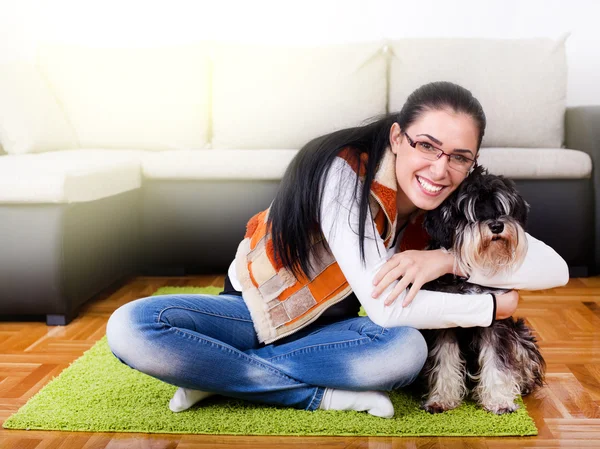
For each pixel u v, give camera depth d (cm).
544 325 215
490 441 135
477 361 153
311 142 144
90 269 232
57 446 133
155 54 322
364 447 132
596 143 271
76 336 206
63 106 321
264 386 143
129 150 306
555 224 271
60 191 203
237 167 262
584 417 146
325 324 159
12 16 352
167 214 271
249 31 349
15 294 213
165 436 137
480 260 137
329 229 133
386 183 136
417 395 157
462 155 130
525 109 304
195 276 287
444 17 343
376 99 310
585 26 342
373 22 345
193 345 137
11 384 167
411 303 133
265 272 147
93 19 351
